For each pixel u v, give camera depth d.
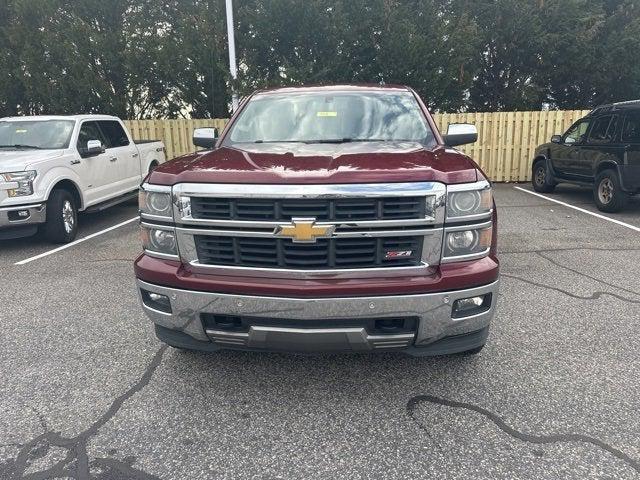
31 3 11.83
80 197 7.88
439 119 12.80
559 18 13.27
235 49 12.09
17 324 4.49
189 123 12.81
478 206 2.87
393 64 11.91
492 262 2.96
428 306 2.80
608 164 9.03
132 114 12.95
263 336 2.87
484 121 12.87
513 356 3.76
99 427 2.97
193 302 2.93
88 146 7.89
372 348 2.91
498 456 2.67
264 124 4.32
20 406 3.20
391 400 3.21
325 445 2.79
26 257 6.78
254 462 2.66
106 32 12.38
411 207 2.79
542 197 11.00
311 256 2.82
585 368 3.56
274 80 11.48
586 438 2.80
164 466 2.64
